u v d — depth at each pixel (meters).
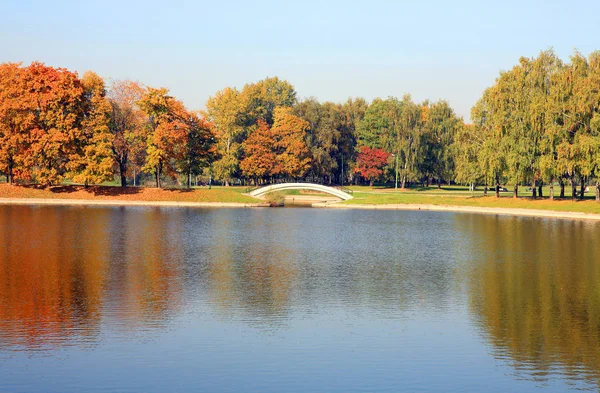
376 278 50.09
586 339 34.47
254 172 147.50
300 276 50.59
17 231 74.94
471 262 57.88
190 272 51.38
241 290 45.03
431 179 175.50
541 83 103.94
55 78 110.12
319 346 32.94
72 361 30.42
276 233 79.19
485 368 30.25
